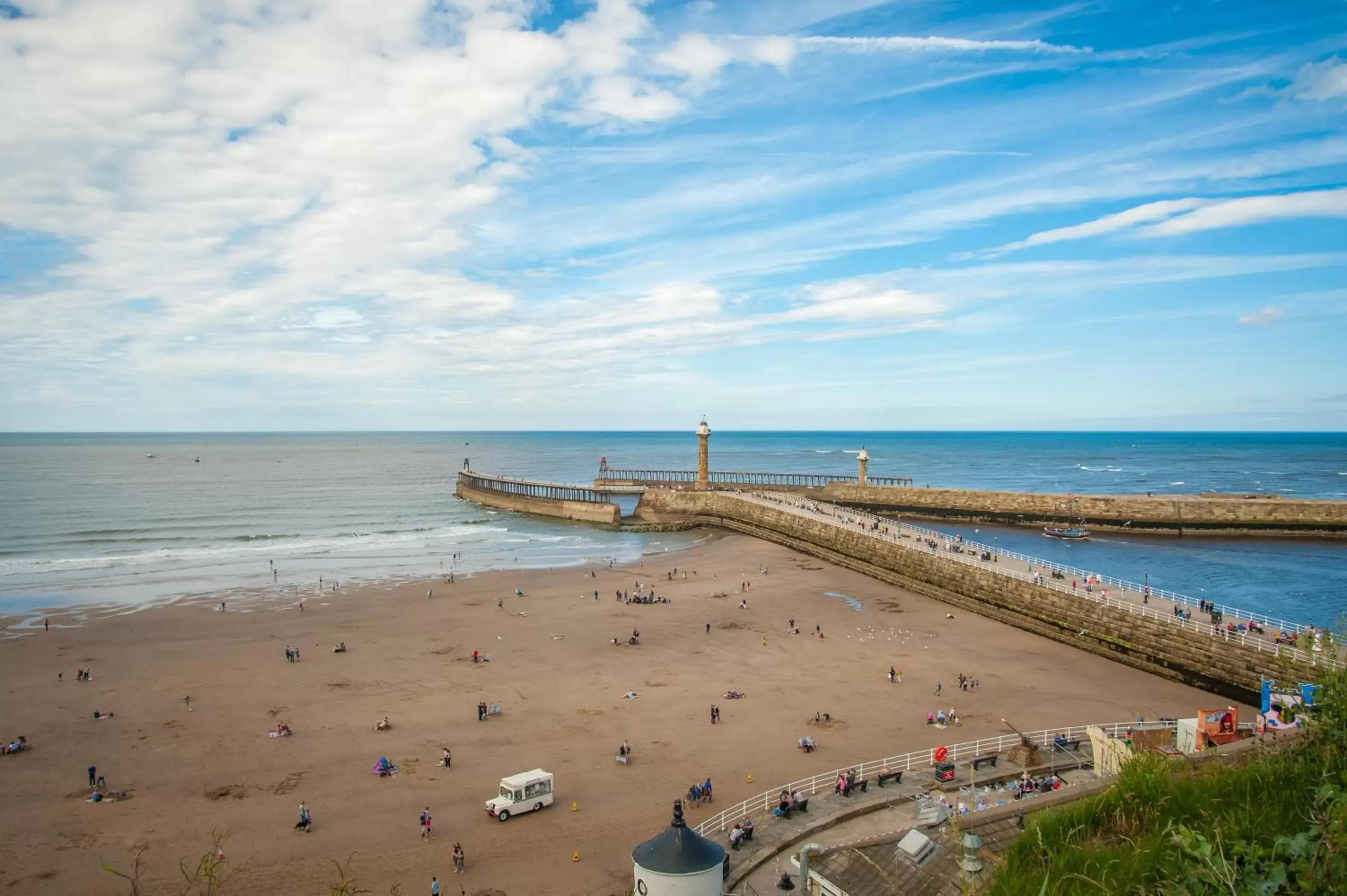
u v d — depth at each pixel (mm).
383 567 88250
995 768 31594
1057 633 56875
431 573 84000
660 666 51844
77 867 28906
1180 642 47500
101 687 47750
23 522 122312
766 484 137875
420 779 35875
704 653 54781
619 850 30078
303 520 129875
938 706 44250
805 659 53281
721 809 32531
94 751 38688
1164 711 42969
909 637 58531
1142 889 7895
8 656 53906
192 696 46281
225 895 27281
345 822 32156
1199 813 10094
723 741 39750
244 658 53688
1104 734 29703
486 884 27984
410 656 54250
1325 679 10688
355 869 28891
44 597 72312
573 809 33188
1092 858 9172
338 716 43375
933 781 30938
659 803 33625
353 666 51938
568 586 76938
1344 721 10078
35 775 36219
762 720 42469
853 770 33656
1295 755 10695
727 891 23297
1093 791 18141
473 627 61656
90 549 100000
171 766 37188
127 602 70438
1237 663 43625
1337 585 76500
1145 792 11016
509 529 121562
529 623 62844
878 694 46375
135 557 93688
